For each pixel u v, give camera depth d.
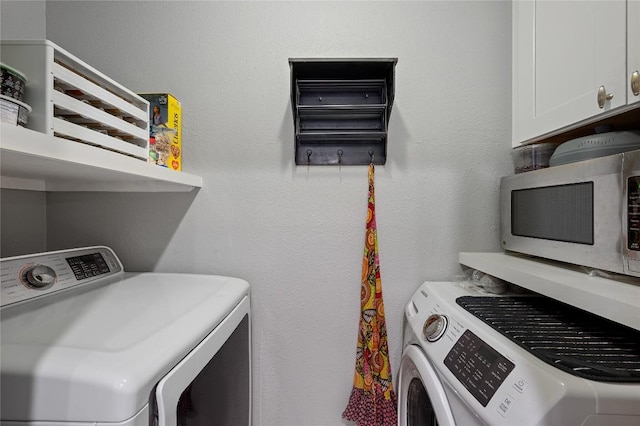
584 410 0.50
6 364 0.50
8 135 0.54
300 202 1.25
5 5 1.11
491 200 1.26
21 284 0.83
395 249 1.26
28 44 0.69
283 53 1.25
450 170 1.26
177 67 1.25
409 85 1.25
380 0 1.25
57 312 0.75
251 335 1.24
